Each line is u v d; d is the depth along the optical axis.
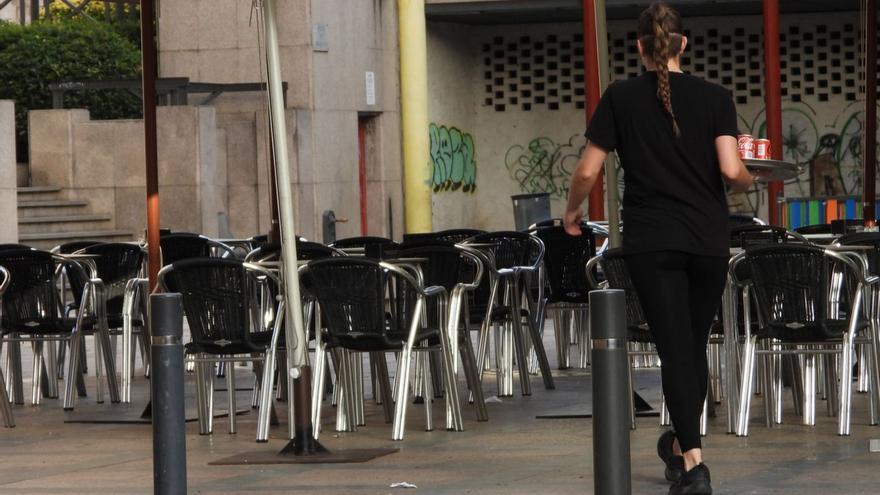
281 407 17.91
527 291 19.12
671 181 10.62
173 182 34.94
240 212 36.84
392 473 12.65
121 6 45.66
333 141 38.66
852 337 14.03
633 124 10.73
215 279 14.93
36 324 17.84
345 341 14.70
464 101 47.31
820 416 15.62
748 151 13.52
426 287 15.74
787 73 47.53
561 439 14.44
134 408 18.12
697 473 10.56
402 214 42.06
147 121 16.64
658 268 10.61
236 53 38.78
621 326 8.80
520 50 48.03
